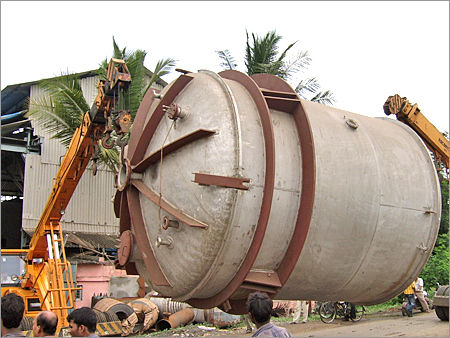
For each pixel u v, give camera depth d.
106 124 9.79
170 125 5.91
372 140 6.52
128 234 6.14
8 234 25.88
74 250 20.42
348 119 6.46
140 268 6.46
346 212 5.79
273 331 3.92
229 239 5.04
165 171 5.73
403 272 6.64
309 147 5.54
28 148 20.95
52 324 4.22
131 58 19.44
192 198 5.33
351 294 6.51
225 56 21.14
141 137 6.11
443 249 20.33
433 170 6.94
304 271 5.70
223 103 5.40
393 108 11.45
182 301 5.68
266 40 21.11
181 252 5.43
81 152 11.18
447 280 19.12
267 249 5.42
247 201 5.09
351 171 5.93
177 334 11.91
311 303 15.71
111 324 11.86
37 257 12.62
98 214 21.75
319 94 21.22
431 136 11.61
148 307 13.48
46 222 12.12
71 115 18.83
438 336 9.37
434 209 6.80
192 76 5.98
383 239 6.18
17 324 4.05
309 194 5.39
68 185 11.67
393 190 6.30
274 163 5.10
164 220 5.41
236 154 5.11
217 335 11.37
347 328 11.52
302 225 5.36
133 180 6.12
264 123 5.35
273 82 6.24
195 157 5.39
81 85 22.56
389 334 9.97
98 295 16.20
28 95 22.25
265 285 5.38
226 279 5.28
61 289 11.14
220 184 4.91
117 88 8.92
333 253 5.79
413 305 14.09
